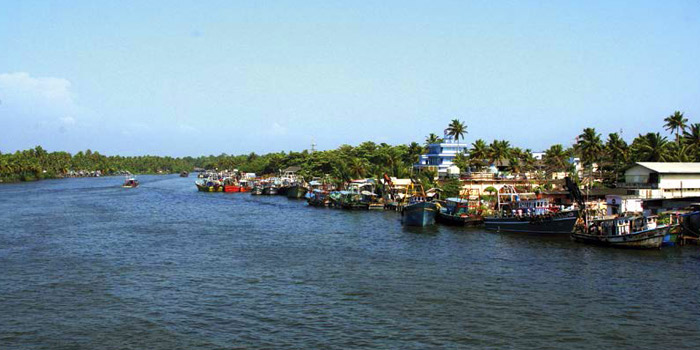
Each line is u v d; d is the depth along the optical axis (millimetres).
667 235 76750
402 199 141125
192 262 70125
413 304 51031
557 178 148875
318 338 42500
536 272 63250
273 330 44281
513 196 114375
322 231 99875
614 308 49500
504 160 176625
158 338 42594
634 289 55531
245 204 163500
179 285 58188
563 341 41844
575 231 85688
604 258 70250
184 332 43875
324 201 154750
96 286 57719
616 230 79375
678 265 65562
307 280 60312
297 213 135000
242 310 49438
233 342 41750
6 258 72000
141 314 48344
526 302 51438
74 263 69125
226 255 74938
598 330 44094
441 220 110375
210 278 61250
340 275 62562
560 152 161625
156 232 97812
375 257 73188
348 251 77938
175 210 142375
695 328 44406
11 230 98750
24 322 46188
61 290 56094
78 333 43688
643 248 74875
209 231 99688
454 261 70062
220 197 196000
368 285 57969
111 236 92312
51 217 121250
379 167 194500
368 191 163750
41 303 51562
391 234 95312
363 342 41656
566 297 52969
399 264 68438
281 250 78938
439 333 43500
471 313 48312
